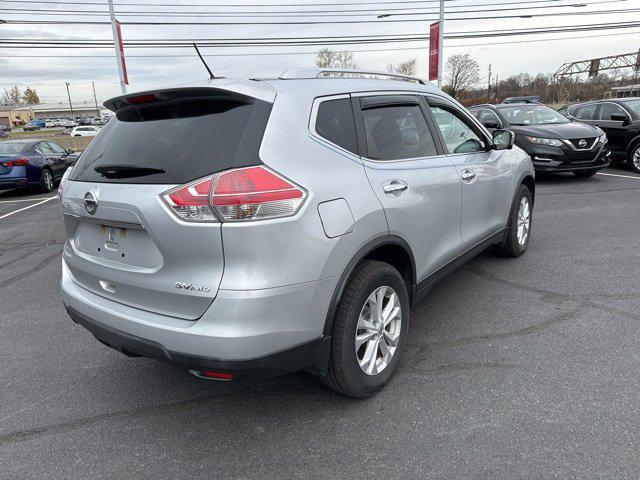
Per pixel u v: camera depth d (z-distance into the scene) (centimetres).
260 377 232
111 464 248
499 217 464
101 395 312
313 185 239
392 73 350
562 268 496
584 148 966
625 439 246
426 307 418
